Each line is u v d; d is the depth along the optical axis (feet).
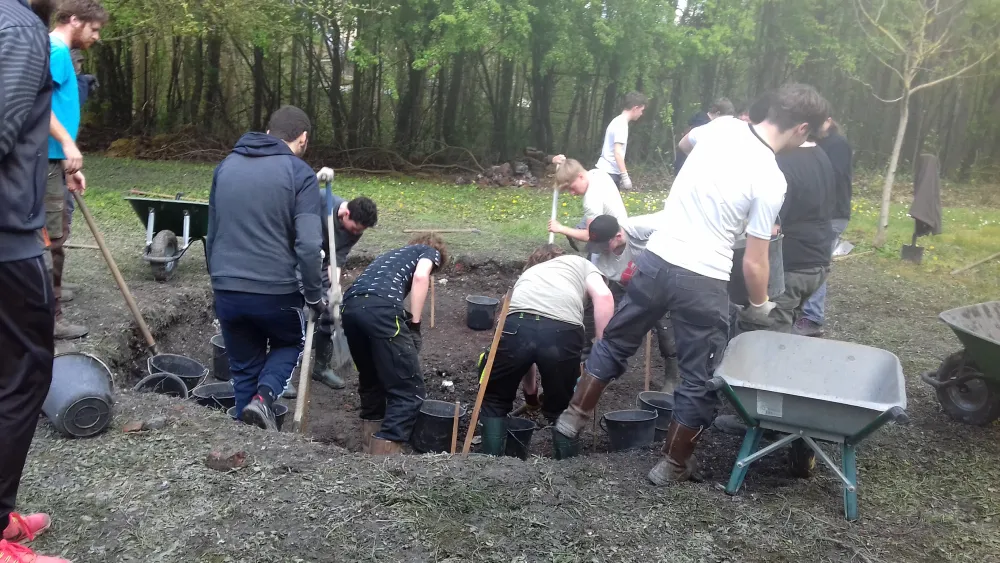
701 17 55.77
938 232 31.48
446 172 58.90
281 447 12.03
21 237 7.81
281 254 13.84
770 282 12.63
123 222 31.30
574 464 12.25
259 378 14.47
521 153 60.95
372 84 60.95
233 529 9.67
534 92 59.77
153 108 66.90
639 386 20.18
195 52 63.87
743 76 59.88
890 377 11.48
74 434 11.85
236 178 13.70
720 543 10.14
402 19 51.19
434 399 19.26
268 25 51.85
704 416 11.41
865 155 63.21
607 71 57.67
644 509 10.85
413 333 15.85
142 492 10.41
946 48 57.93
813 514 11.12
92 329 17.93
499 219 38.73
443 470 11.49
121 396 13.56
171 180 45.47
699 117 26.11
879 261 32.12
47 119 8.09
